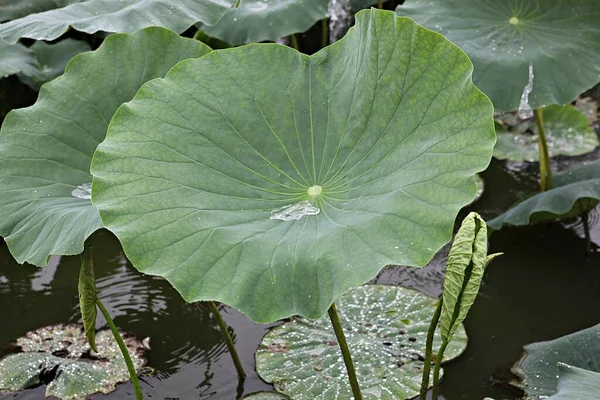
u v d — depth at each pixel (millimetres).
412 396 2551
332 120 2166
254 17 3648
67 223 2133
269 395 2570
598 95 4617
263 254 1874
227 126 2145
